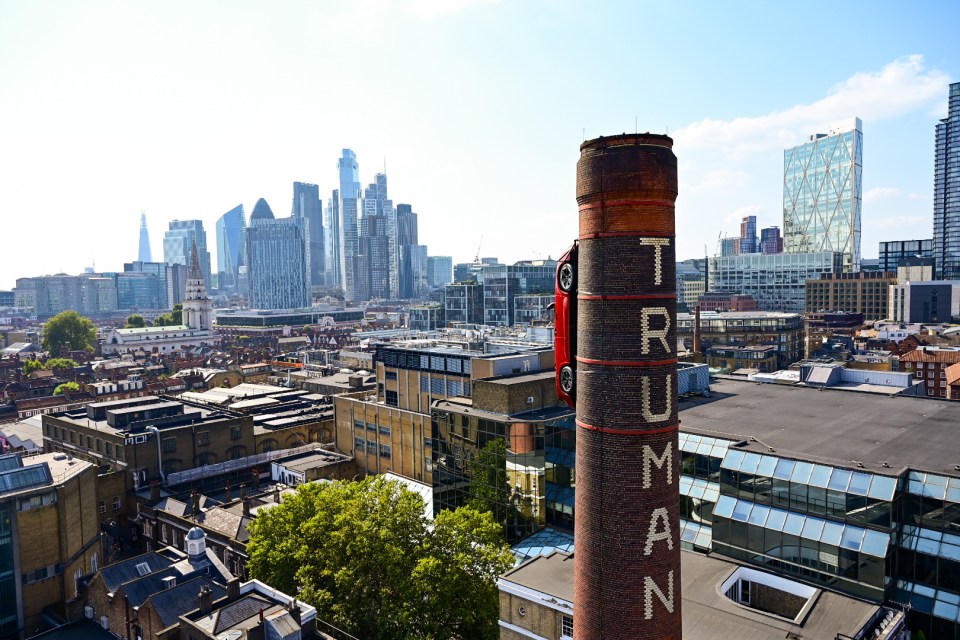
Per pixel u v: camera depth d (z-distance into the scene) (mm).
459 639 51781
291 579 55562
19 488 66000
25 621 64750
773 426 61781
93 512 76438
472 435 69938
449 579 48469
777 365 197625
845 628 37844
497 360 85375
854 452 52156
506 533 66688
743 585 46188
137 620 55750
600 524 29891
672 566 29859
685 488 57125
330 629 50875
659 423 29281
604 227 29281
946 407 69812
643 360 29047
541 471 64312
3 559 63594
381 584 52812
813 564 46469
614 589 29531
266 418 117438
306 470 96562
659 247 29031
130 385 175375
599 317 29609
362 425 104188
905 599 43875
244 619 47781
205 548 62281
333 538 53469
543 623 42312
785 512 48688
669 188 28953
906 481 45219
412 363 99062
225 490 98188
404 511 54219
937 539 43406
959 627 41156
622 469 29328
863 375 101312
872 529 44344
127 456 91812
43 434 112375
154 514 86500
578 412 31141
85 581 66312
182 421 105312
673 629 29891
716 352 185375
